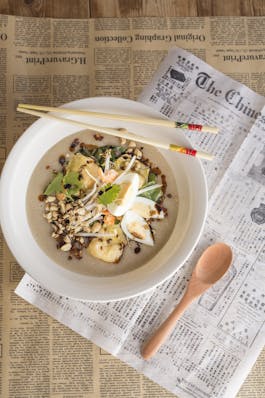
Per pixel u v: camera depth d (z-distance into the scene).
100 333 0.72
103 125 0.69
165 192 0.69
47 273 0.66
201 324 0.72
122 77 0.80
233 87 0.76
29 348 0.74
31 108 0.68
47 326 0.74
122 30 0.81
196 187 0.66
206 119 0.75
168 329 0.70
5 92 0.79
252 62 0.80
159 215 0.68
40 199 0.69
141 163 0.69
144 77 0.80
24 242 0.67
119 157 0.69
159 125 0.67
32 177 0.69
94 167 0.68
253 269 0.72
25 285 0.73
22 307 0.75
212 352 0.71
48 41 0.80
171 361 0.71
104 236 0.67
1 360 0.74
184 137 0.66
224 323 0.72
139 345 0.72
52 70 0.80
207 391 0.71
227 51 0.80
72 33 0.81
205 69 0.77
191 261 0.73
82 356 0.74
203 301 0.72
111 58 0.80
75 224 0.67
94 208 0.67
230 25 0.81
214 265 0.71
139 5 0.82
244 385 0.73
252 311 0.72
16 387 0.74
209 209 0.73
